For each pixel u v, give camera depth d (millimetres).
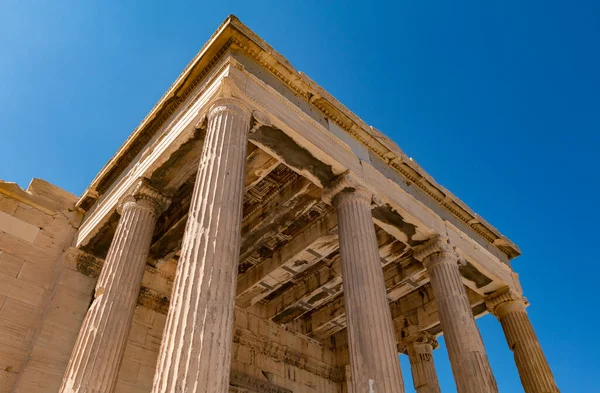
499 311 20422
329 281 21156
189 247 10062
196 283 9344
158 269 19531
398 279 21312
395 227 17500
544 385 17703
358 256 13570
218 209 10562
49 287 16844
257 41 14328
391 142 18875
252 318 22062
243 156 12039
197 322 8711
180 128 14156
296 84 15359
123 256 13820
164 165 14766
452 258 17578
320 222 19406
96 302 13023
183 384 7930
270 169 16500
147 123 16594
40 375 14617
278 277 20734
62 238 18203
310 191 17422
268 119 13453
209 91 13625
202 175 11414
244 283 21250
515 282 21000
